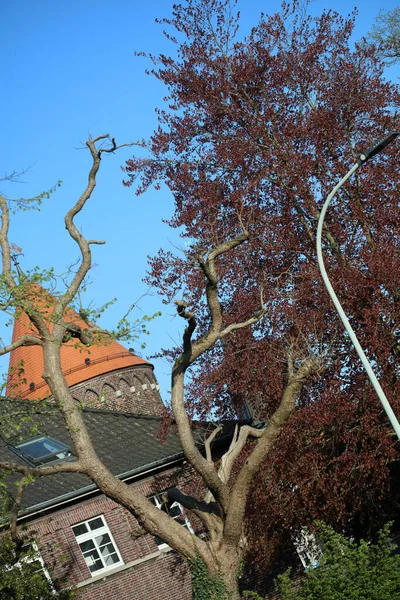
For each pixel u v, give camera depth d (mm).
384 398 17094
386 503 27359
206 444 21953
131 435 33312
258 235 28750
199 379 28250
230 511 20219
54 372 20500
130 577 29562
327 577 16922
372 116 29078
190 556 20312
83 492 29656
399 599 15945
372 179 27688
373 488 25812
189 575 30078
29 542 25031
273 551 26812
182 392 21453
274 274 28734
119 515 30109
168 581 29875
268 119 29375
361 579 16609
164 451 31828
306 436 25641
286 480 25375
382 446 24422
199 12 31000
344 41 30781
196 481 29359
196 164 30984
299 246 28562
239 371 27453
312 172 28344
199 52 30734
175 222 30812
